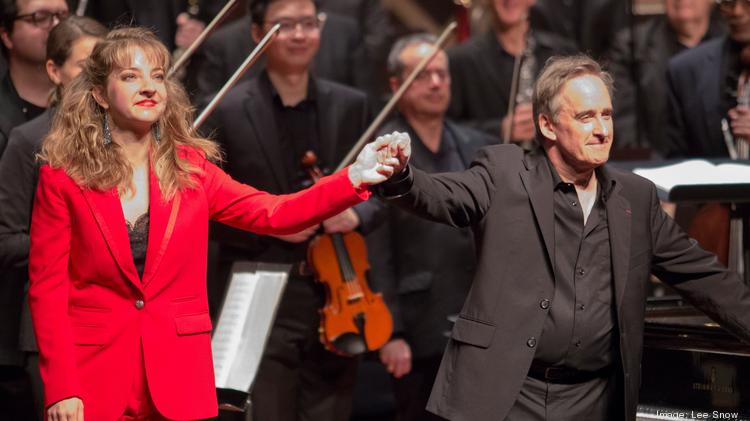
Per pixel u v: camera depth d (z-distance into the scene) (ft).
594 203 32.07
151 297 30.09
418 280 48.06
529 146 52.26
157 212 30.25
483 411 30.53
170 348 30.17
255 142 44.21
